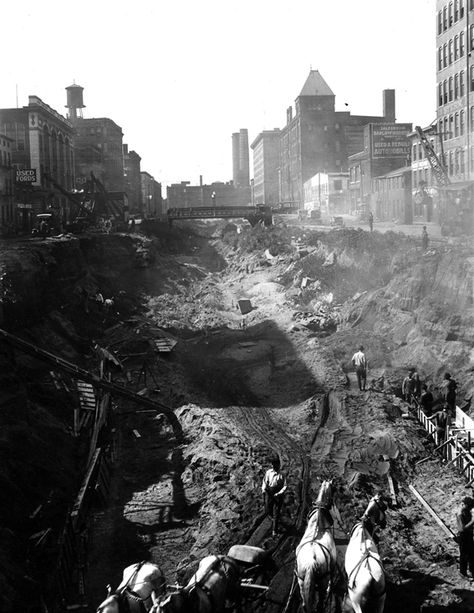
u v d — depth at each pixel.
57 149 100.56
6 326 33.59
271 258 67.12
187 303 55.59
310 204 131.25
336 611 13.95
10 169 73.50
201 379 34.81
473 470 21.06
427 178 78.81
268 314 47.47
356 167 112.81
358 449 24.08
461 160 68.75
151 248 70.94
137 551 18.56
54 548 17.59
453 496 20.17
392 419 27.03
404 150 102.69
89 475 21.02
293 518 18.62
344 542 16.72
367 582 12.44
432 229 64.94
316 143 146.88
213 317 49.06
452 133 71.06
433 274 37.91
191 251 92.19
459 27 68.00
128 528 19.89
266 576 15.61
